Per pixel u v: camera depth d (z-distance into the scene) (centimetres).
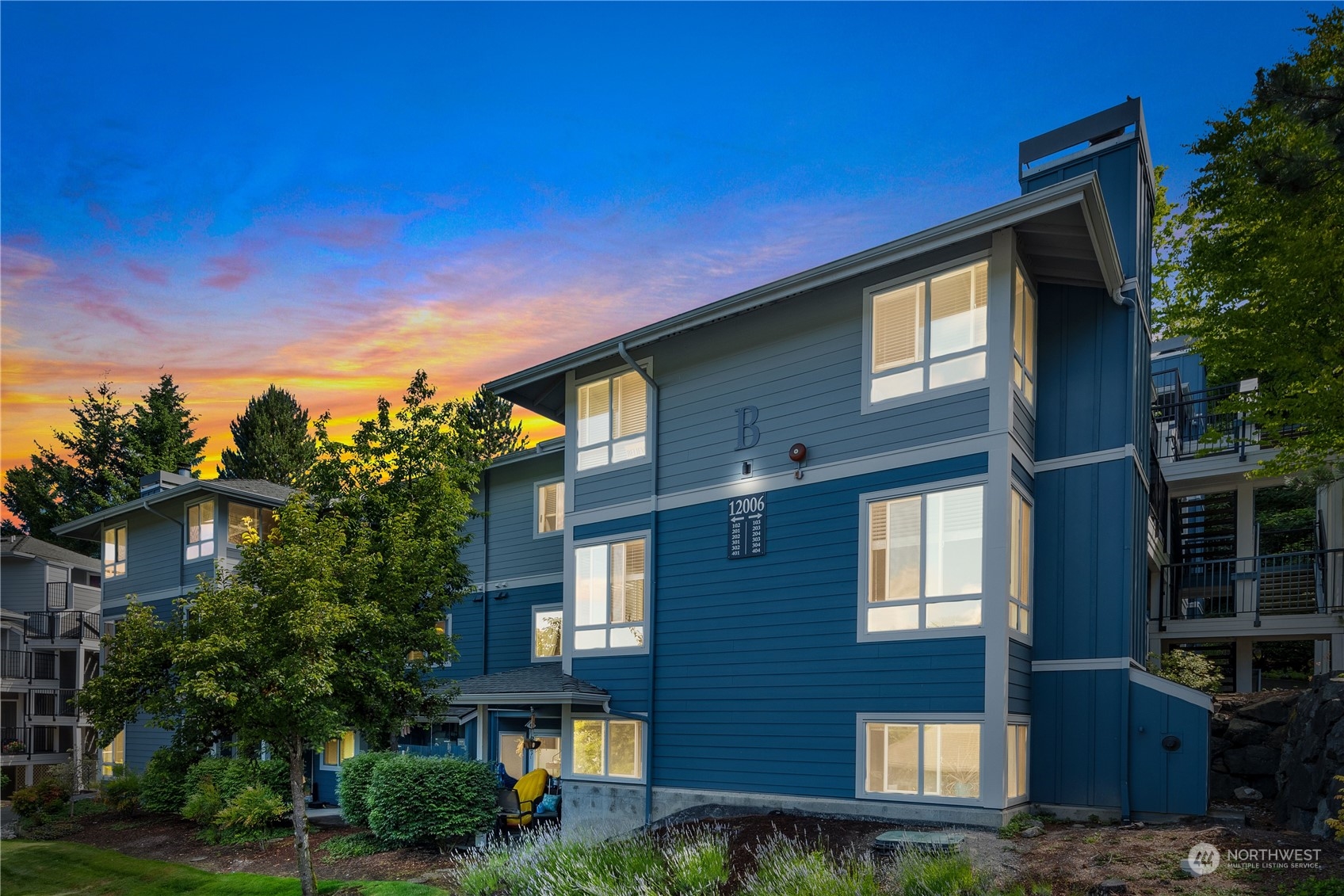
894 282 1351
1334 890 727
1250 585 1803
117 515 3002
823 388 1415
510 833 1559
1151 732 1211
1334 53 1086
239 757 2041
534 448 2191
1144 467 1455
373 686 1526
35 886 1655
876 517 1323
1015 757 1209
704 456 1555
